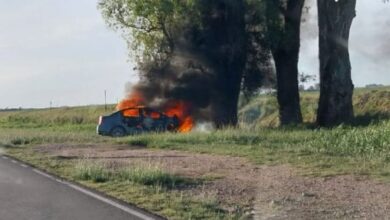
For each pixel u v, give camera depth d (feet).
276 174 60.70
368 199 46.70
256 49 147.13
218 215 40.70
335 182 55.06
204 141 98.99
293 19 140.26
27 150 96.17
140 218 40.78
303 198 47.34
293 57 141.59
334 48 119.55
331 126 115.75
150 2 145.07
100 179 59.62
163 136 106.32
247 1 134.92
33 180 60.95
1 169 70.90
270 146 86.99
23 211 44.39
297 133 98.99
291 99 141.79
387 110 174.40
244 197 48.11
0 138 118.11
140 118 131.75
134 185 55.21
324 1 119.75
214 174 61.41
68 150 94.12
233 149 85.35
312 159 71.15
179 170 64.69
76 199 49.01
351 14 119.03
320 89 122.62
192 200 46.57
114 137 121.70
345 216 40.78
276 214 41.45
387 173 59.41
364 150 76.13
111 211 43.47
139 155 82.94
